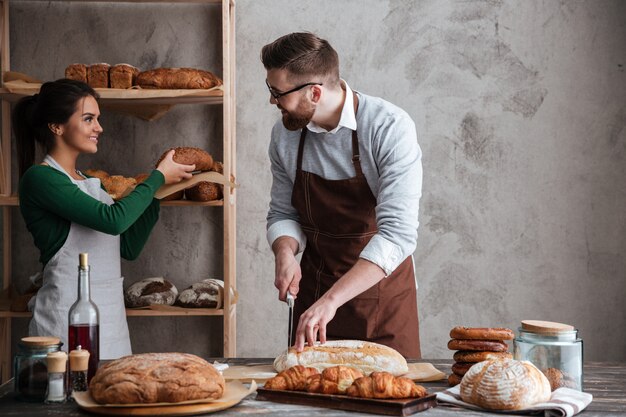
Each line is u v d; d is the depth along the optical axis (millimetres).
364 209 2451
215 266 3623
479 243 3635
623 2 3600
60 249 2775
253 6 3605
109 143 3590
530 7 3604
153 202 3062
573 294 3637
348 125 2320
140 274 3607
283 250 2406
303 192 2498
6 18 3469
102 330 2830
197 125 3602
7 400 1551
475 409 1466
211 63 3596
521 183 3627
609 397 1568
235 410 1457
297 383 1553
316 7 3605
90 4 3568
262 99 3619
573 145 3619
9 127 3510
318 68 2197
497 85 3611
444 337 3639
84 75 3172
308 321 1860
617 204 3631
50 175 2703
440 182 3625
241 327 3645
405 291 2566
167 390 1419
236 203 3631
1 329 3459
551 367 1555
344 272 2508
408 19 3602
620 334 3643
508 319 3639
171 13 3582
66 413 1439
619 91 3615
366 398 1451
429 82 3611
